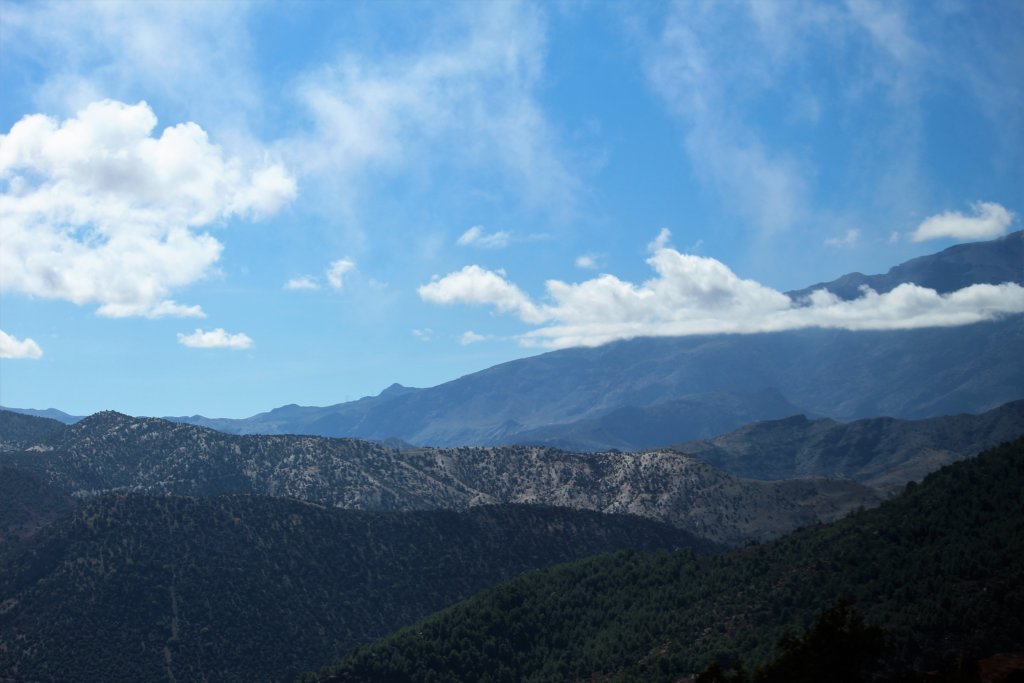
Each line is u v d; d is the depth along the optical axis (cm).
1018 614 16038
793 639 11819
